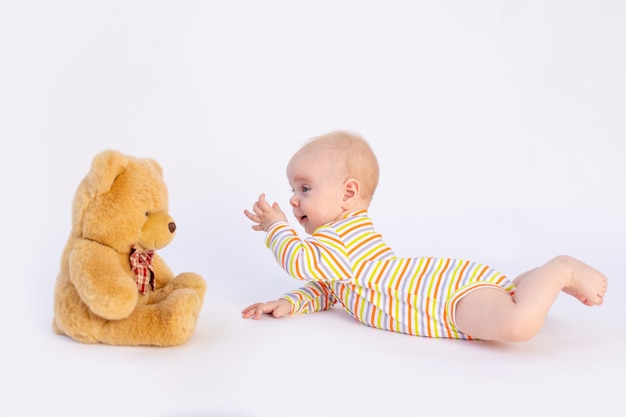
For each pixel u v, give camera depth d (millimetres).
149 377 1666
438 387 1614
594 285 1924
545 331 2082
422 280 2045
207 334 2012
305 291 2314
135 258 1894
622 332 2074
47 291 2479
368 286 2117
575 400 1548
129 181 1855
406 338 2021
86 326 1858
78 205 1858
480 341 1990
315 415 1477
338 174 2266
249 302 2424
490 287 1945
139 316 1849
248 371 1709
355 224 2236
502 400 1546
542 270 1915
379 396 1566
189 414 1485
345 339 1986
